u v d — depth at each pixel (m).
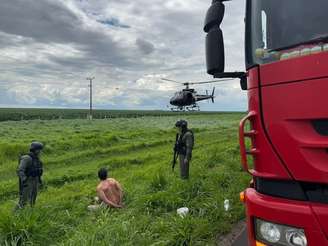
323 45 2.93
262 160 3.22
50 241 6.33
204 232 6.50
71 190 13.64
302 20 3.27
